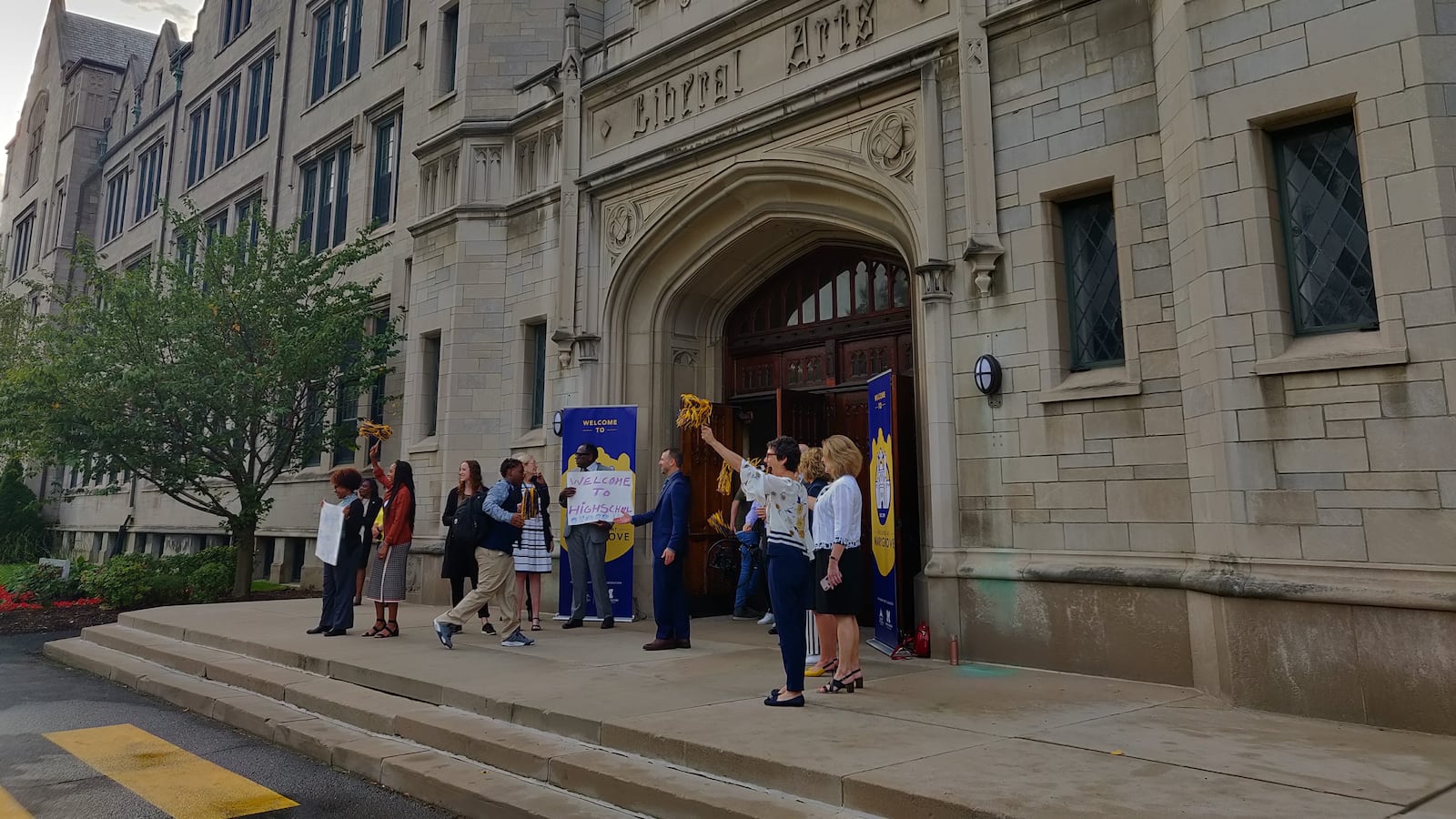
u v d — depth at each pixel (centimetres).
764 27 1003
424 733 574
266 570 1919
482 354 1296
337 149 1980
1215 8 625
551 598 1162
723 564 1114
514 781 491
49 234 3438
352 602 945
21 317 2441
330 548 940
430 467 1328
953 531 774
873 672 696
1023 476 746
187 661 860
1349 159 583
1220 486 599
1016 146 779
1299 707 541
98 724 677
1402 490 524
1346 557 540
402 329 1584
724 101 1041
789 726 506
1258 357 585
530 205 1281
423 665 733
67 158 3403
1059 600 706
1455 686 491
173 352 1490
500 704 586
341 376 1566
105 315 1473
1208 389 616
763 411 1183
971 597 753
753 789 433
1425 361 523
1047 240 755
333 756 568
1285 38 592
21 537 2897
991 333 777
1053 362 740
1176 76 655
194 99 2656
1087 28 749
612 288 1155
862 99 901
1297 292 594
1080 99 746
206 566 1530
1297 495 562
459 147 1353
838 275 1103
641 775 454
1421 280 527
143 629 1080
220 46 2555
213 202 2427
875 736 482
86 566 1582
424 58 1598
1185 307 659
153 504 2425
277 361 1469
